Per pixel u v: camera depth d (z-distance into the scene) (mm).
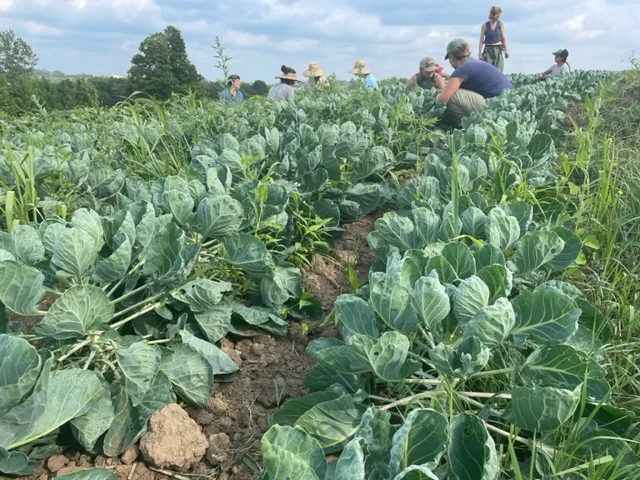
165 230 2459
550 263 2791
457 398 2131
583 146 5004
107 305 2154
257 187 3184
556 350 2043
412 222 3139
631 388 2533
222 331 2721
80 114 8352
